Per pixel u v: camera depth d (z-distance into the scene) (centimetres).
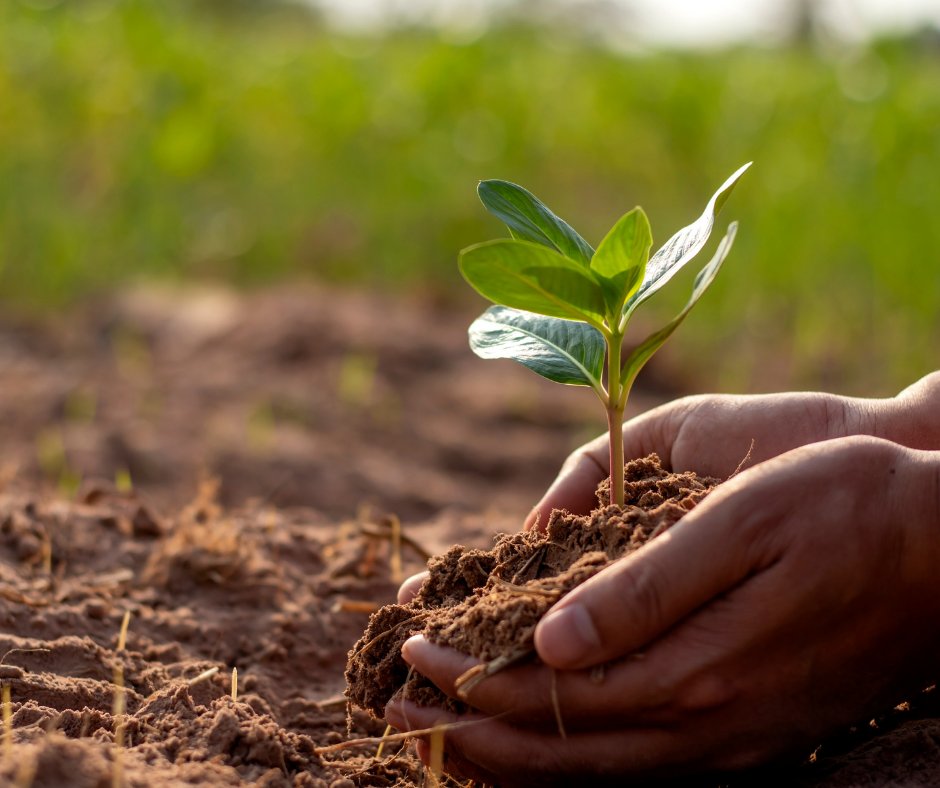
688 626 57
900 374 197
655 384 191
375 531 79
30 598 70
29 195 239
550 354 62
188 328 206
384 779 63
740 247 226
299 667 71
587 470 69
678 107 293
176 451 136
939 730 60
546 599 58
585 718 57
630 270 58
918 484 57
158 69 277
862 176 237
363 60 317
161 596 74
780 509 56
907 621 57
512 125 289
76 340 200
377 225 266
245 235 268
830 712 58
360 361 185
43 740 56
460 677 58
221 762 58
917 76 298
